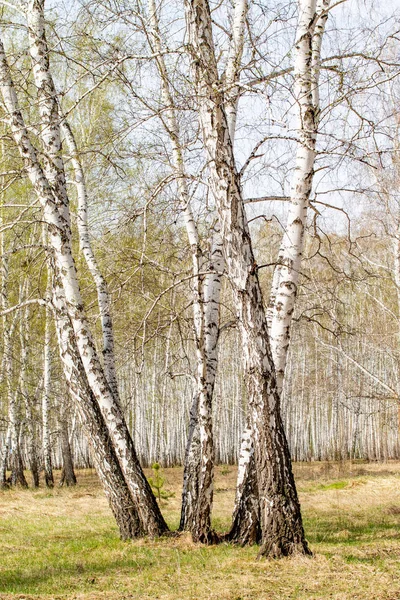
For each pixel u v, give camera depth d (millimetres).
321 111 7824
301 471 26734
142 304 11422
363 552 7738
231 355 34656
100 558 8445
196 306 9594
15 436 23422
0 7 13641
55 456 36031
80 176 12477
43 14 10031
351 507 14266
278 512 7258
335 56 8711
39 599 6316
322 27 8594
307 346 31984
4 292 20547
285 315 8148
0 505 16047
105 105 16812
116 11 9047
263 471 7289
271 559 7203
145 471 29203
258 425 7262
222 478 24266
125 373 29797
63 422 24031
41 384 25922
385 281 23281
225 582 6473
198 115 7738
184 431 35344
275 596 5840
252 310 7340
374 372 27938
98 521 12914
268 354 7336
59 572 7699
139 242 10227
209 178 7730
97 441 9922
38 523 12883
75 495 18547
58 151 10047
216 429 34781
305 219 8141
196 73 7535
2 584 7227
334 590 5922
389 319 23984
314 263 13234
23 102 12836
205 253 9969
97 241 12477
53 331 23781
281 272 8211
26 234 18109
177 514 13414
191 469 9984
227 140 7527
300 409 36500
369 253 20281
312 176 8070
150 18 9656
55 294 10070
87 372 9898
